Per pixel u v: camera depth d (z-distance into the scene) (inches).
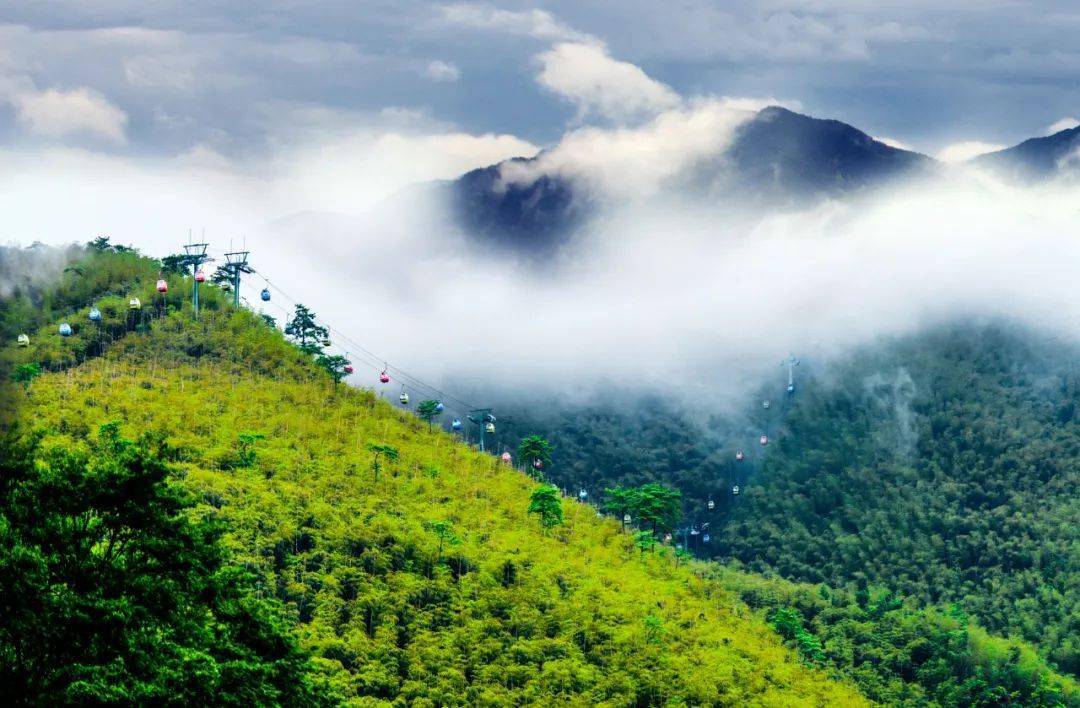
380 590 5841.5
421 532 6486.2
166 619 2551.7
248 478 6358.3
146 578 2524.6
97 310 7657.5
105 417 6589.6
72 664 2316.7
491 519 7234.3
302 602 5546.3
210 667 2440.9
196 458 6363.2
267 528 5876.0
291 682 2802.7
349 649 5334.6
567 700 5689.0
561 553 7224.4
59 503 2519.7
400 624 5777.6
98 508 2554.1
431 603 6008.9
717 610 7701.8
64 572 2442.2
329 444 7317.9
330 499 6510.8
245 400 7524.6
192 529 2672.2
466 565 6481.3
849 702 7224.4
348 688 5036.9
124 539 2618.1
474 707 5418.3
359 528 6274.6
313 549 5969.5
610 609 6624.0
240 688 2561.5
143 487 2576.3
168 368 7824.8
